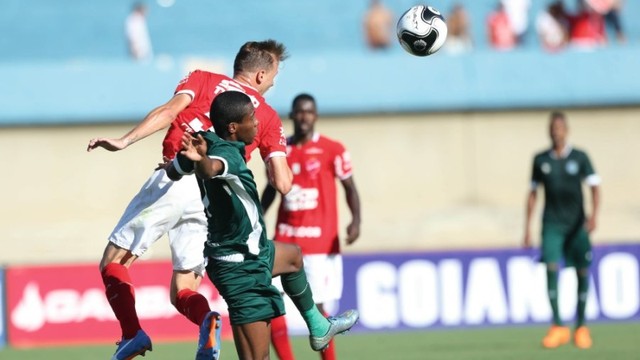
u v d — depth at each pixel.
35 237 60.66
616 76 65.12
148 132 22.25
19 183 62.75
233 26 79.00
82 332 43.09
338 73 64.19
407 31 25.78
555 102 64.62
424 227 61.41
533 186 41.19
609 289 45.84
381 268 45.16
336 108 63.66
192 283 24.77
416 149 64.19
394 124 64.19
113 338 43.25
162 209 23.81
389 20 74.25
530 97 64.50
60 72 63.34
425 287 45.25
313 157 31.81
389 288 45.16
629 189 65.06
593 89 64.88
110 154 63.09
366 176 64.00
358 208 32.56
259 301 21.45
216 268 21.50
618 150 65.06
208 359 21.25
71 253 59.75
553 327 38.91
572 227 39.78
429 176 64.19
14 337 42.78
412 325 45.16
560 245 39.69
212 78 23.64
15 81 63.00
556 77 65.00
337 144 32.09
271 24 79.06
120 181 63.03
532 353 36.94
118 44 78.69
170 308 43.44
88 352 39.72
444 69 64.62
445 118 64.38
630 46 65.62
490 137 64.56
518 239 60.78
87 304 43.22
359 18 79.50
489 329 44.78
